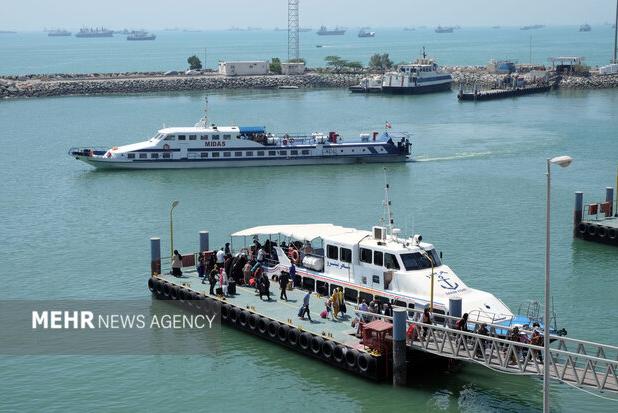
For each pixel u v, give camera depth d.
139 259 74.00
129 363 51.16
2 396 46.94
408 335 46.62
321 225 61.41
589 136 149.25
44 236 82.94
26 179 114.19
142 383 48.41
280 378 48.38
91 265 72.25
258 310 54.50
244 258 60.97
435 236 80.56
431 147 141.25
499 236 80.31
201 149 122.44
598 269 69.25
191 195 103.50
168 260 71.62
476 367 49.28
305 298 52.28
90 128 169.38
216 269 58.94
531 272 68.25
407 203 96.94
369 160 126.75
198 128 123.06
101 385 48.28
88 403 46.03
